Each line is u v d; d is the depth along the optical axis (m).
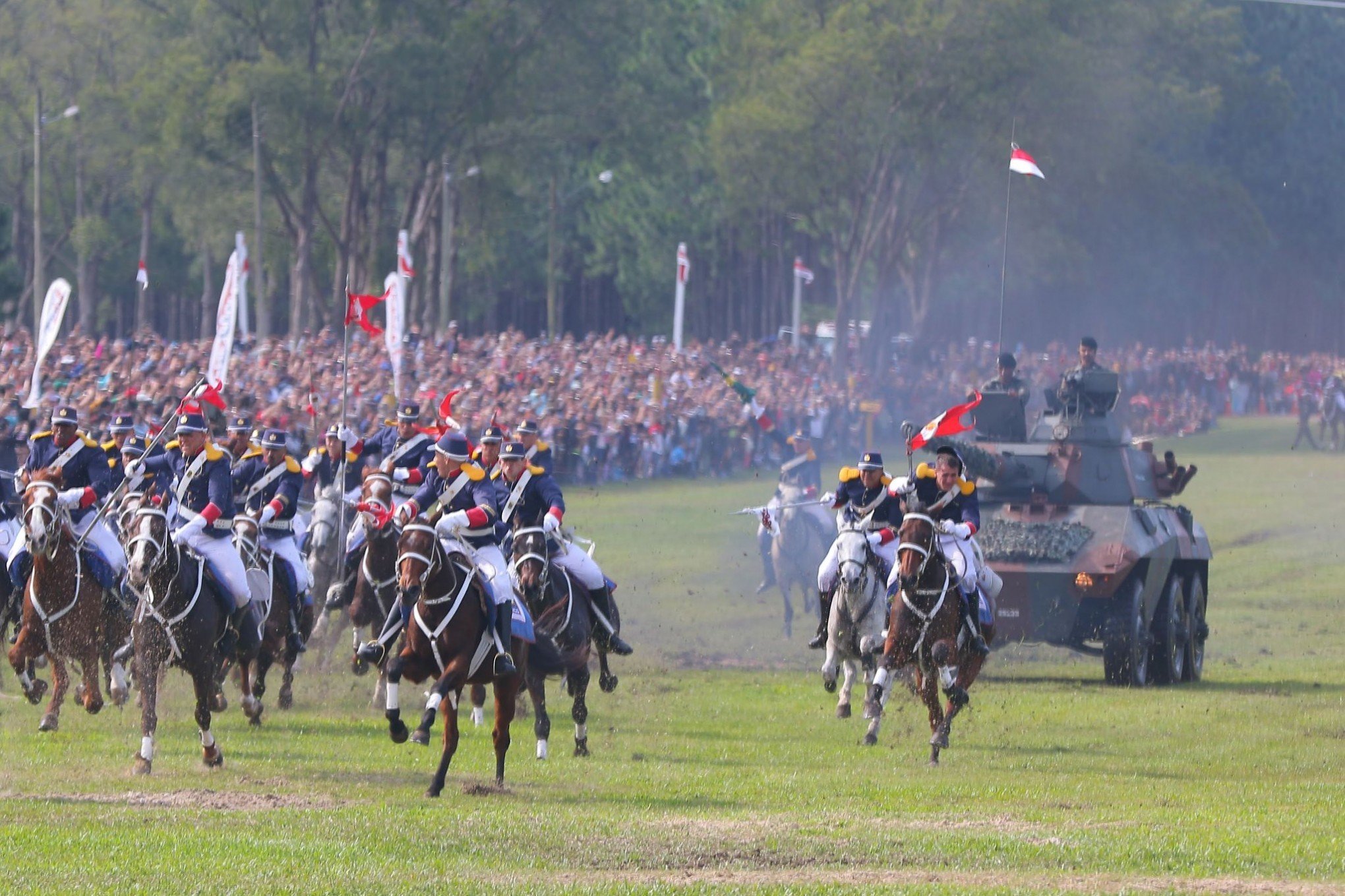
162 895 35.25
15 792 48.00
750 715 69.62
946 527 58.28
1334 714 70.31
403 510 50.22
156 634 52.41
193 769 52.84
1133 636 79.06
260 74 193.75
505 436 66.31
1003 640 80.75
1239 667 88.56
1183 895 36.34
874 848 41.12
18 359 132.62
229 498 56.34
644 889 36.16
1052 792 50.88
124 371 123.62
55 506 55.50
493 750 58.34
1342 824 45.00
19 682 72.94
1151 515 83.56
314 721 64.81
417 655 48.78
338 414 123.19
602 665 60.94
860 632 65.56
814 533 93.81
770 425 97.69
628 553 126.88
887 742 62.69
